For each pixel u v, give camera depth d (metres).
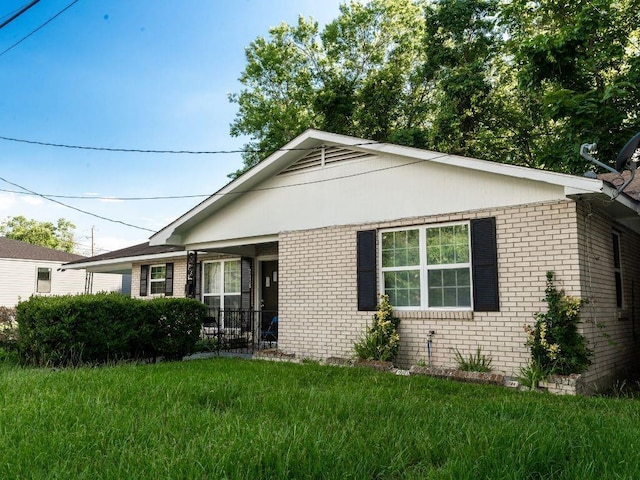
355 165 9.62
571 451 3.62
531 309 7.44
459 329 8.12
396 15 25.91
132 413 4.64
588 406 5.62
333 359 8.97
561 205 7.33
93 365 8.87
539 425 4.22
